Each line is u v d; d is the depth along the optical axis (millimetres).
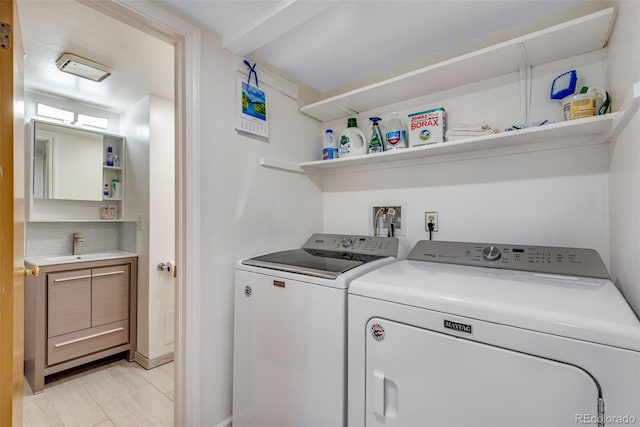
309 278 1183
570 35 1159
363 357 1035
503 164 1499
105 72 2010
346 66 1830
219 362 1467
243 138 1613
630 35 846
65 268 2188
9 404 872
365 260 1433
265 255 1603
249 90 1632
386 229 1902
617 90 1033
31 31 1550
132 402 1959
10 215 887
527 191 1435
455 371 850
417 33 1501
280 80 1832
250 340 1395
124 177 2754
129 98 2504
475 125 1440
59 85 2254
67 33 1578
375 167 1943
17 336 986
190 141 1359
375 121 1832
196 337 1368
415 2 1281
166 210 2527
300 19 1284
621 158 994
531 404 744
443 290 924
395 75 1845
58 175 2477
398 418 954
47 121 2414
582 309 745
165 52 1771
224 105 1510
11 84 898
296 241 1954
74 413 1844
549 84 1367
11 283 884
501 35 1489
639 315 770
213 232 1453
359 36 1529
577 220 1312
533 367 742
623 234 968
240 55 1578
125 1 1139
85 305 2285
